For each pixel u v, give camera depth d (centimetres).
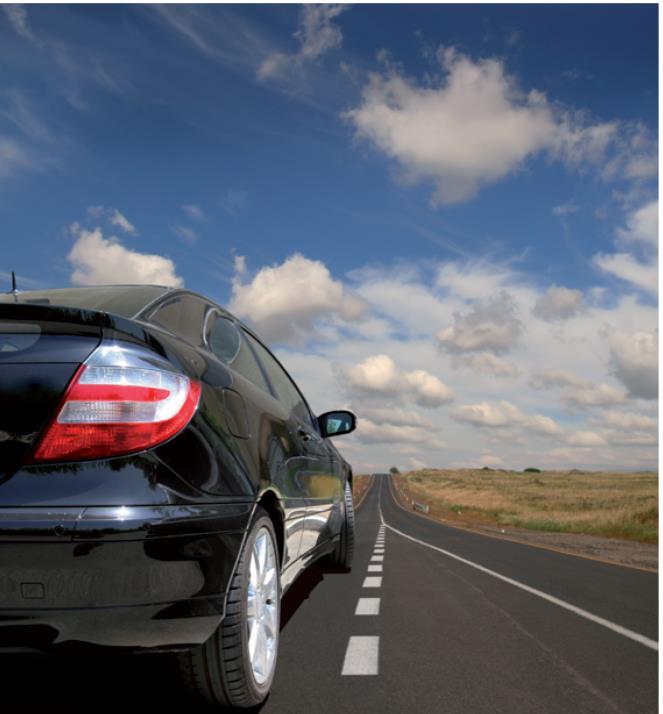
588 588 743
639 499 6275
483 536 2097
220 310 409
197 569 247
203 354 322
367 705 313
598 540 1825
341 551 789
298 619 526
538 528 2734
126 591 229
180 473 250
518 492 9912
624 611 586
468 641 453
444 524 3681
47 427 231
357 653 414
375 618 532
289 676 362
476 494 10075
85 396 235
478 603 620
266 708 307
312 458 488
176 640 244
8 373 235
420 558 1136
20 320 242
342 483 705
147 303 323
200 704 289
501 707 312
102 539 224
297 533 417
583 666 389
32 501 224
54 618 222
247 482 294
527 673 372
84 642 227
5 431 230
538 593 694
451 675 366
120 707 290
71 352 239
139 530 229
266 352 491
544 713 304
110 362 241
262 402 376
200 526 249
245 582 282
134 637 234
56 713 283
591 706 315
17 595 221
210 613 253
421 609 579
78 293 343
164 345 269
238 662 275
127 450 237
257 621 306
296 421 471
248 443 314
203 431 270
